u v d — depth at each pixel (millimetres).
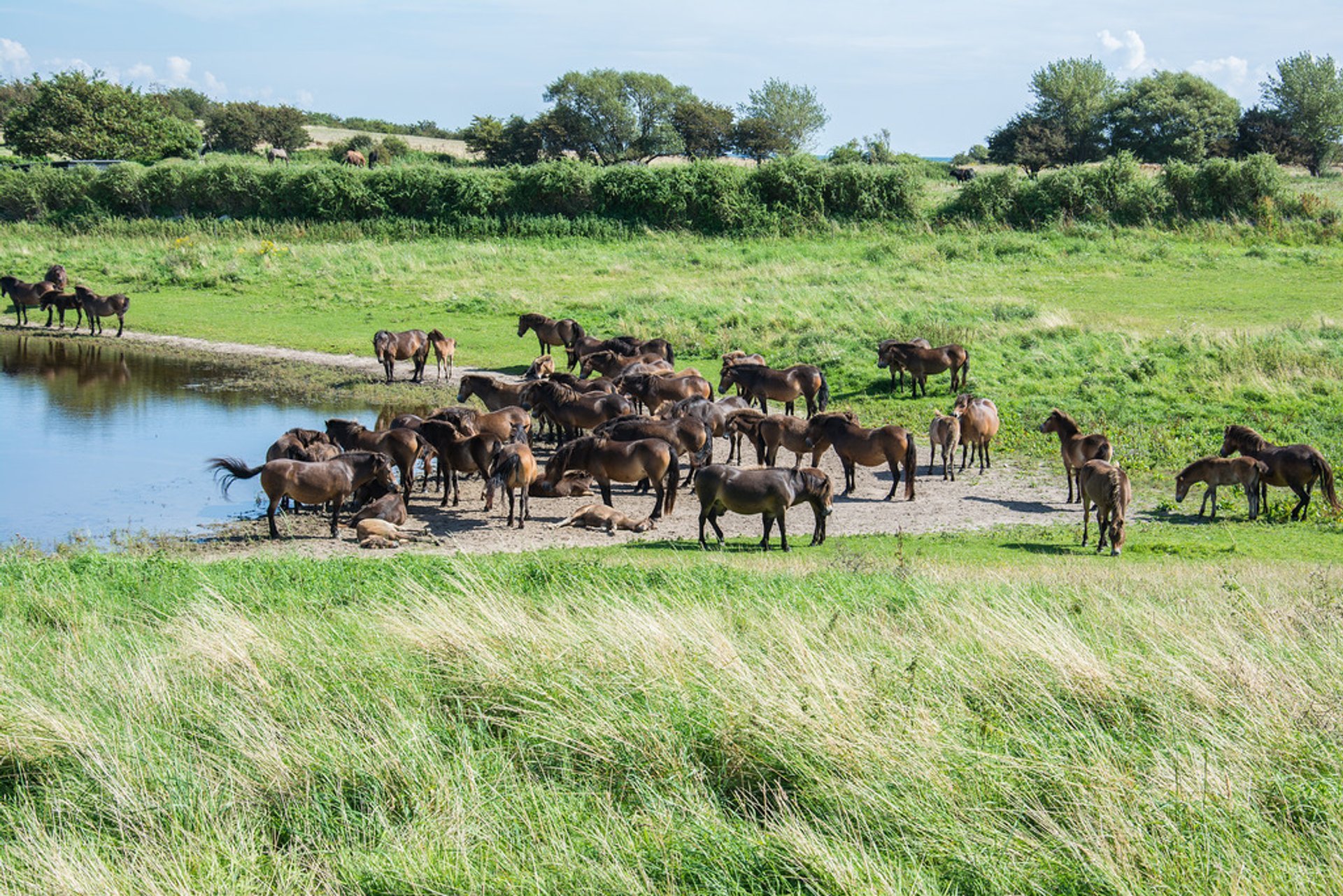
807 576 12758
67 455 22922
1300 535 17062
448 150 131375
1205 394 25453
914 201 59906
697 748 6418
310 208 60969
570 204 60938
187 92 136750
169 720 7250
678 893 5188
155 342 37375
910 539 16953
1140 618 9094
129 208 62750
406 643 8477
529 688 7234
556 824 5684
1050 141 93625
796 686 6820
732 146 105062
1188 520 18219
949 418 21156
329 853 5594
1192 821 5270
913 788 5773
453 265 49500
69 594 11898
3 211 63156
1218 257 47688
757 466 21953
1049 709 6770
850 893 4918
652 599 10359
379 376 32250
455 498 19891
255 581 12695
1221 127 95438
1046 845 5238
